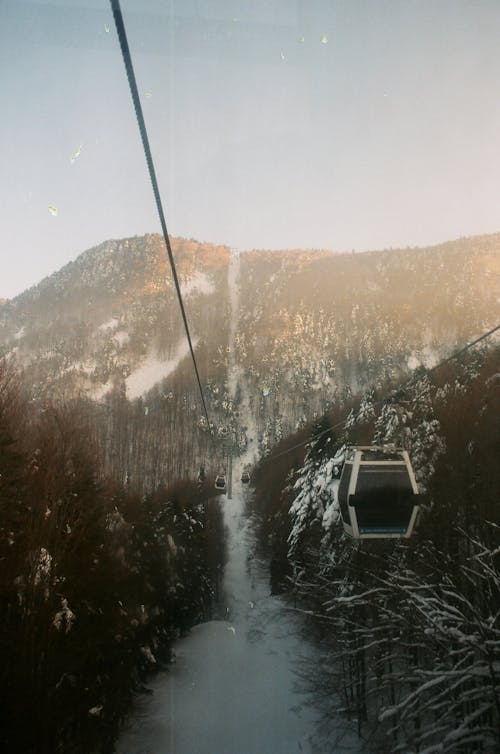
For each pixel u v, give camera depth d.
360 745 19.17
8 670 13.82
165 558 33.50
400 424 25.53
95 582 19.25
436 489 22.48
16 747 14.00
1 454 15.37
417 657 16.89
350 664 21.70
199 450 107.00
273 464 74.94
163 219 6.79
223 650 32.09
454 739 10.57
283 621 36.16
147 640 27.30
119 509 28.73
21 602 14.61
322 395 168.62
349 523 13.02
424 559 19.00
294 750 19.14
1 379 18.69
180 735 20.64
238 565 64.81
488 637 11.08
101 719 19.06
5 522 14.73
